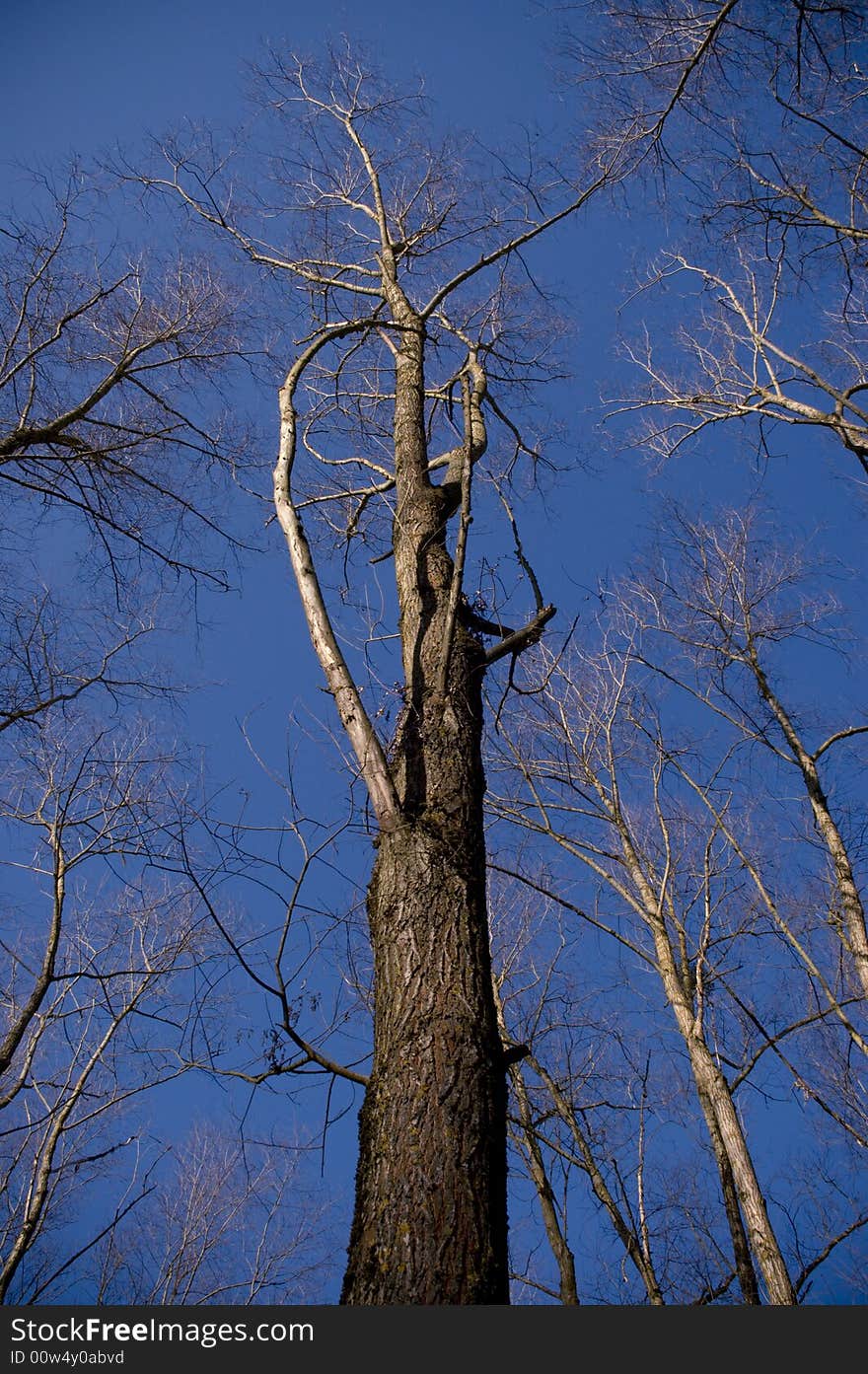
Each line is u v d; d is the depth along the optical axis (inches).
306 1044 138.8
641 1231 226.4
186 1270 314.3
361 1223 95.3
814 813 296.0
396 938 114.0
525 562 163.3
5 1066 208.8
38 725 237.8
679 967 284.8
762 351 296.4
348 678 137.5
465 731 136.4
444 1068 101.7
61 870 240.7
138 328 272.2
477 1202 93.2
